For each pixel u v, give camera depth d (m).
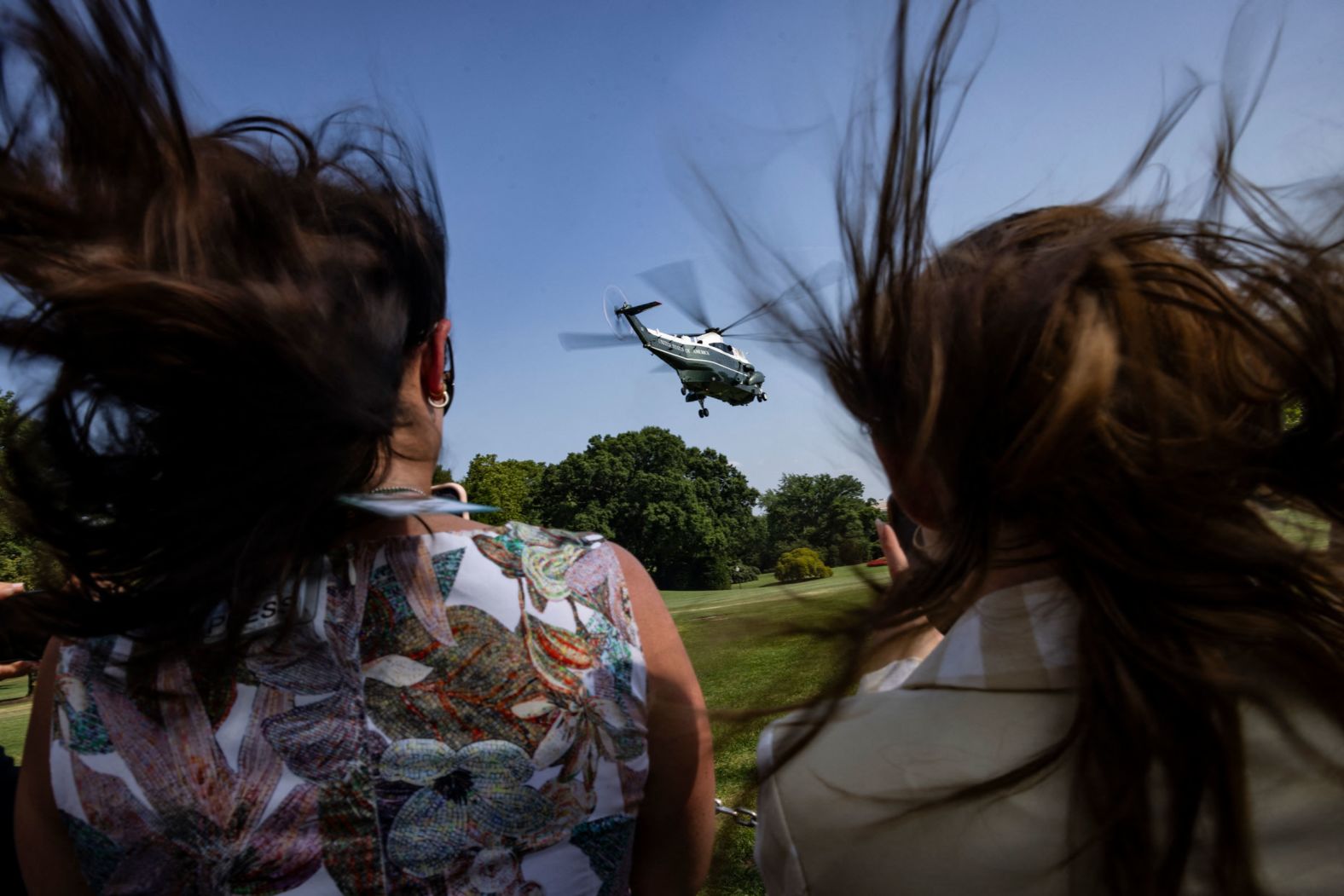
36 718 1.07
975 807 0.70
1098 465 0.67
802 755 0.80
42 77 0.94
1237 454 0.67
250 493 0.95
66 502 0.95
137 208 0.95
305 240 1.02
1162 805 0.64
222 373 0.90
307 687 1.02
